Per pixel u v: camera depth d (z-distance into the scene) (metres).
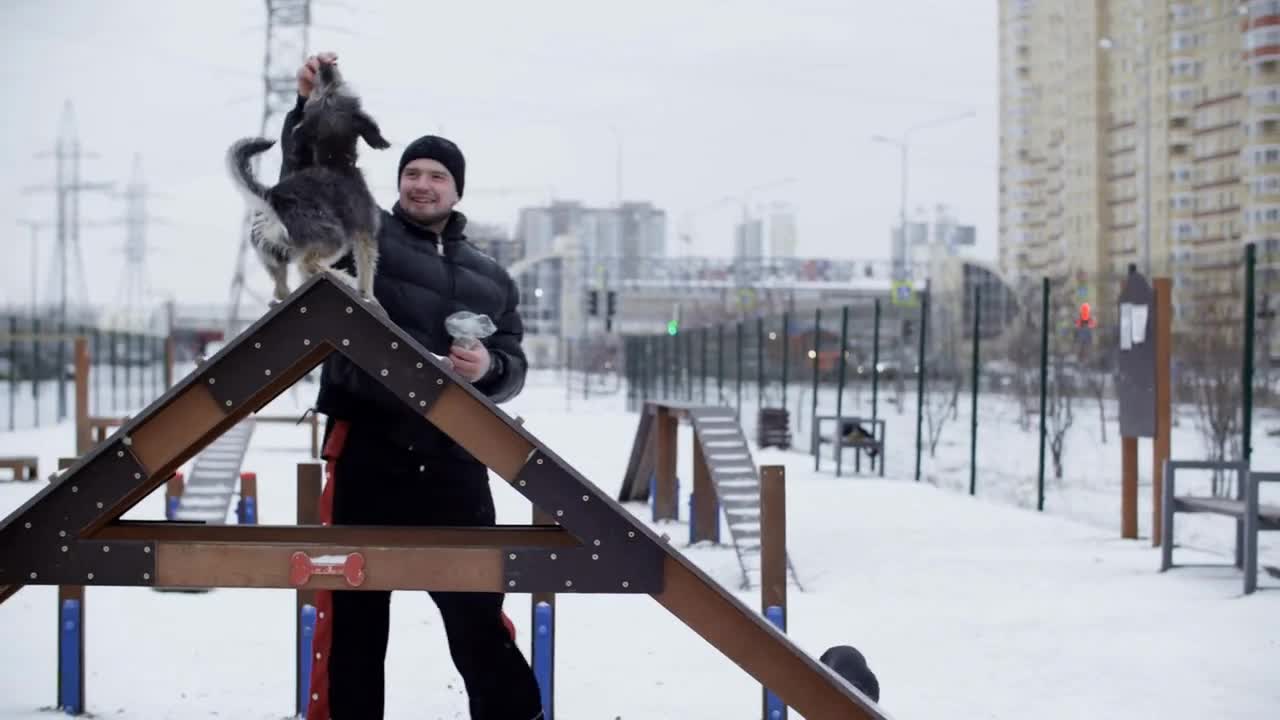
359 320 3.22
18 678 6.18
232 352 3.19
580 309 108.50
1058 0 75.81
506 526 3.75
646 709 5.66
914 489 16.59
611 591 3.25
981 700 5.96
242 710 5.59
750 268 78.25
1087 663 6.74
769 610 4.97
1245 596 8.72
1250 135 49.97
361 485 4.12
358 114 3.93
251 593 8.80
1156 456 11.18
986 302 30.44
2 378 40.28
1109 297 24.12
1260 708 5.82
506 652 4.21
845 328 19.73
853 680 4.32
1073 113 71.06
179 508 10.97
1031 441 22.47
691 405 11.98
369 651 4.16
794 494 15.97
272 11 41.00
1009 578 9.55
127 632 7.41
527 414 39.78
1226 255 35.78
